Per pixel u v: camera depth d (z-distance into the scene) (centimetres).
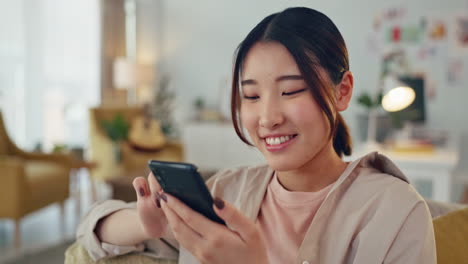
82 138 555
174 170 58
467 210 97
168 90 572
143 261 92
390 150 283
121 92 556
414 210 69
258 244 61
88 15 545
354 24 469
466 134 440
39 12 513
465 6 435
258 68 71
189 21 558
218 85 549
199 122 518
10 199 295
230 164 507
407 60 455
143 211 72
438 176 254
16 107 501
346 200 74
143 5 567
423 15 448
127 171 426
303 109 69
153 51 569
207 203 58
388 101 277
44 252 296
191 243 63
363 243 69
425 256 67
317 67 70
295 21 70
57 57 532
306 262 72
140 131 445
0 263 273
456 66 441
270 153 72
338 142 85
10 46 492
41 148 396
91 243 91
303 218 78
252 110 72
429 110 450
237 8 535
